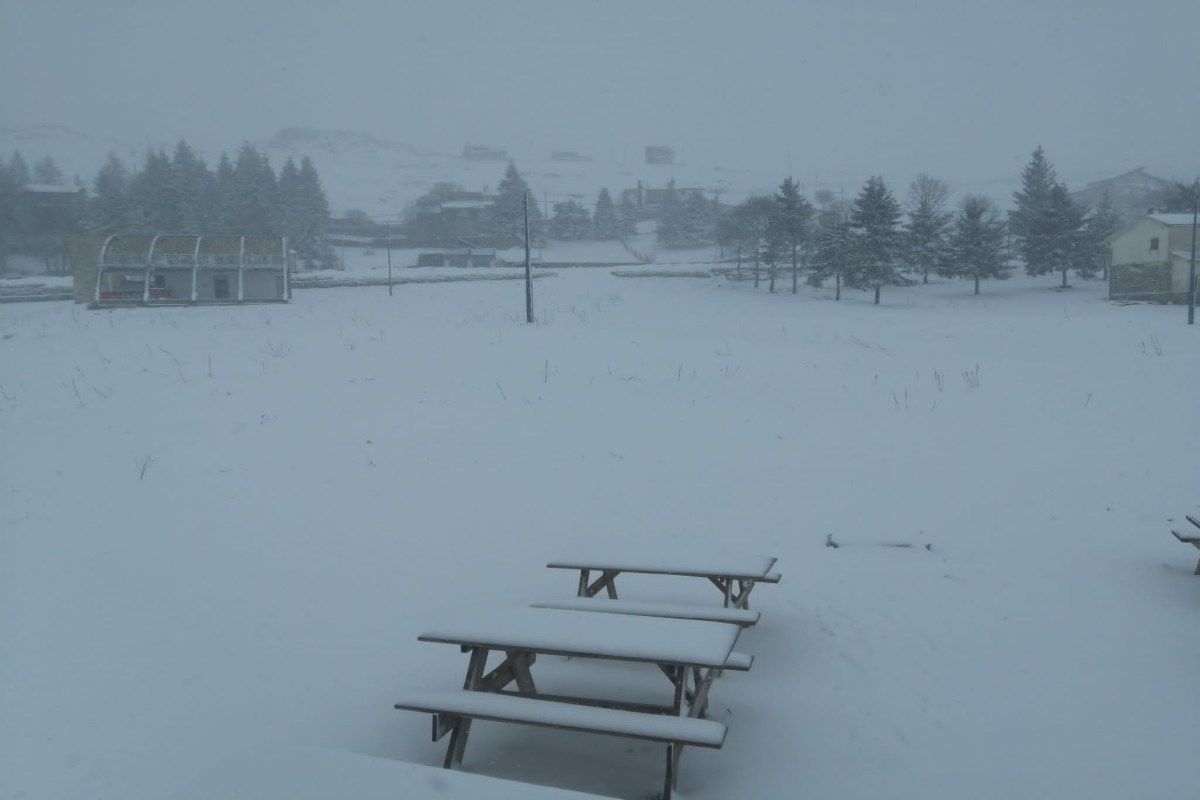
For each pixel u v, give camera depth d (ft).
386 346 65.51
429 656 19.12
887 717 15.56
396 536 28.02
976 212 199.82
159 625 21.11
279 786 10.56
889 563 24.44
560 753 14.52
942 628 19.66
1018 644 18.60
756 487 32.83
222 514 30.14
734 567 19.71
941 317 125.59
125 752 15.14
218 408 44.93
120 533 28.17
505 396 48.19
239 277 147.74
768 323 106.83
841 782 13.39
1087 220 208.44
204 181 349.00
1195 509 28.27
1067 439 38.24
